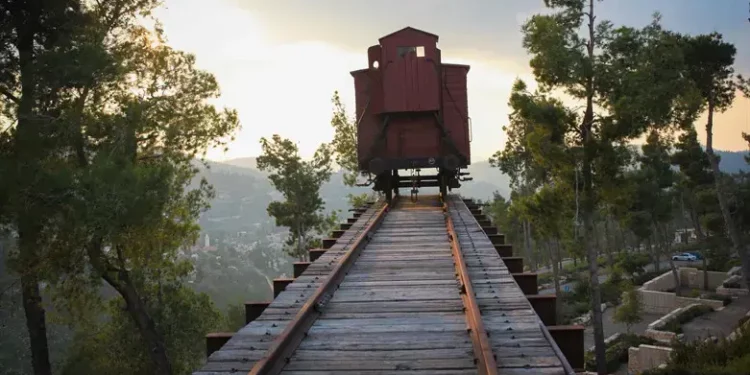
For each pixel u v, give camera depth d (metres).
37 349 16.06
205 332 25.30
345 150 34.75
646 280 52.47
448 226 12.12
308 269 8.22
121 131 14.73
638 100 19.33
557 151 20.67
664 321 34.62
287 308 6.16
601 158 20.92
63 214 12.45
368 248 10.30
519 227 58.94
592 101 20.97
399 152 16.25
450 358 4.63
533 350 4.52
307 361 4.63
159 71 17.86
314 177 39.31
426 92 15.98
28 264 13.31
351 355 4.75
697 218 59.31
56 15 14.70
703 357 16.67
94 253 14.77
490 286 6.89
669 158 48.50
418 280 7.68
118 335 23.17
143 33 18.19
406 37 16.12
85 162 14.42
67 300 17.03
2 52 14.61
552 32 20.09
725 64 27.84
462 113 16.44
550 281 58.31
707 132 31.81
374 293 7.00
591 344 33.72
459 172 18.73
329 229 40.25
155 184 13.18
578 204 21.34
